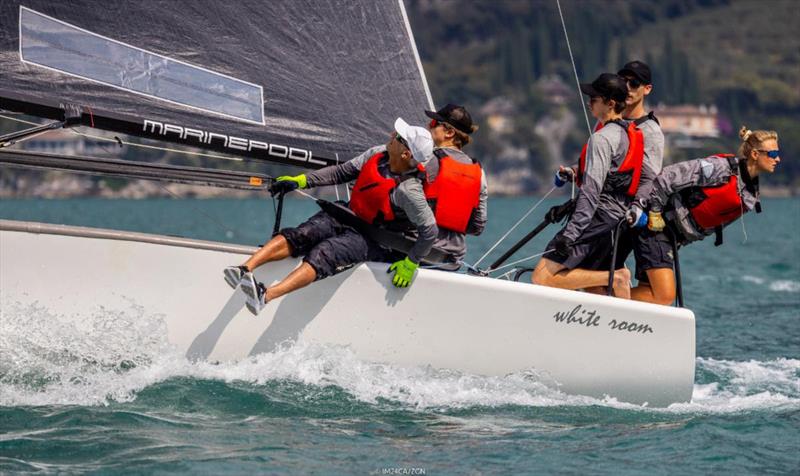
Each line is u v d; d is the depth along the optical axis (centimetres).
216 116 1848
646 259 1936
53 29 1739
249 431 1608
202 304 1769
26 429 1559
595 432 1705
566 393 1877
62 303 1720
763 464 1565
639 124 1942
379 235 1795
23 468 1416
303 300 1795
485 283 1830
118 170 1730
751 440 1689
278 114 1903
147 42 1809
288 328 1797
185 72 1833
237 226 11069
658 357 1878
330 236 1786
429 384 1839
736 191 1892
